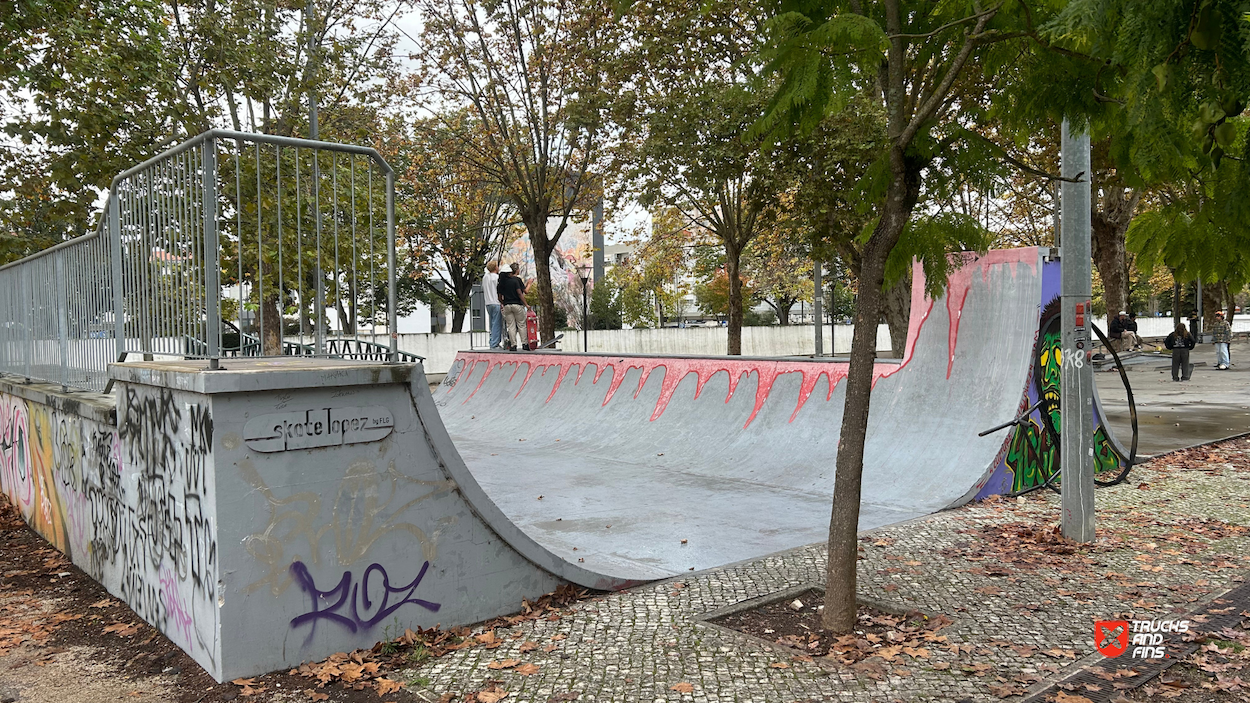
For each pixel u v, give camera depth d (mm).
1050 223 26344
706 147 15633
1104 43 2439
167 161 4715
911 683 3693
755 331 40062
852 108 13305
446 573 4578
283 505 4055
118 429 5129
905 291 18391
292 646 4105
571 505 7824
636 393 12031
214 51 15281
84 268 6297
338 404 4203
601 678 3838
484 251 37844
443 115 22797
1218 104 2102
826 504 7656
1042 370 8023
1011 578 5203
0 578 6004
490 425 13500
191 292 4441
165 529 4516
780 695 3607
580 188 22797
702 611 4695
